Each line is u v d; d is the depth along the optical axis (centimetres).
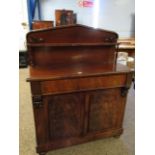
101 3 404
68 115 129
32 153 141
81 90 123
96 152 144
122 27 435
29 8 365
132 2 416
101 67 136
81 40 130
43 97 117
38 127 125
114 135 156
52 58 131
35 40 119
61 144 137
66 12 358
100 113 140
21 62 372
